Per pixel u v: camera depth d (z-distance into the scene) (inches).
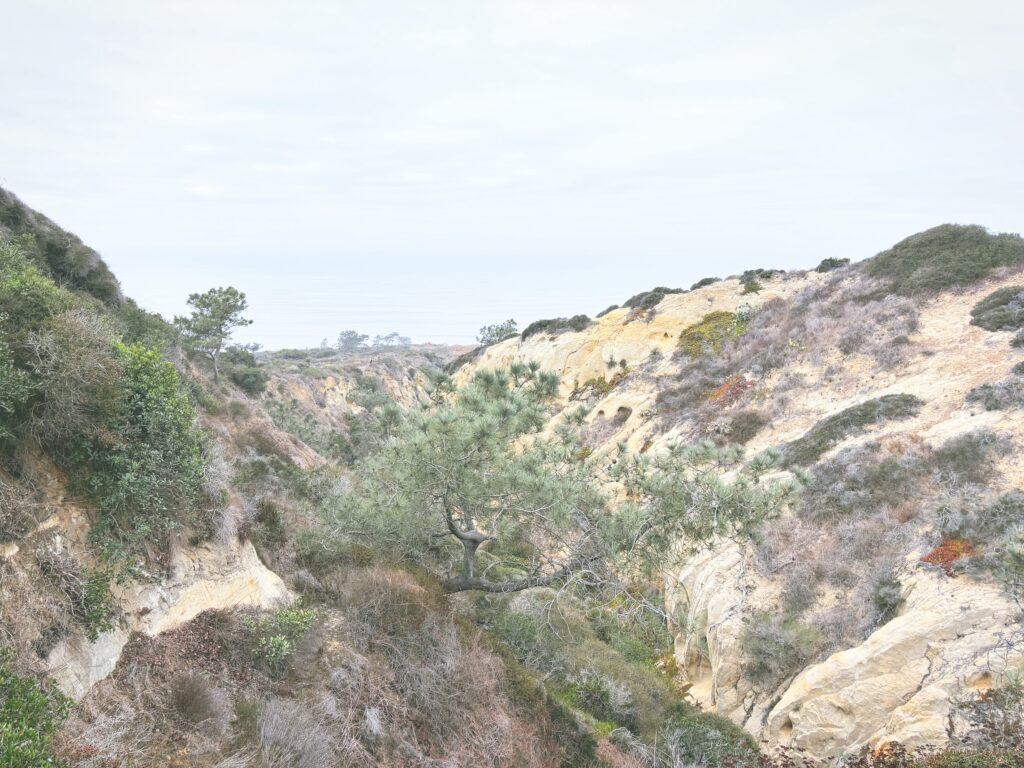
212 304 1305.4
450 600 506.0
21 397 269.7
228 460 587.8
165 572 328.2
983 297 884.0
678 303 1378.0
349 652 382.9
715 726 469.4
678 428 952.9
